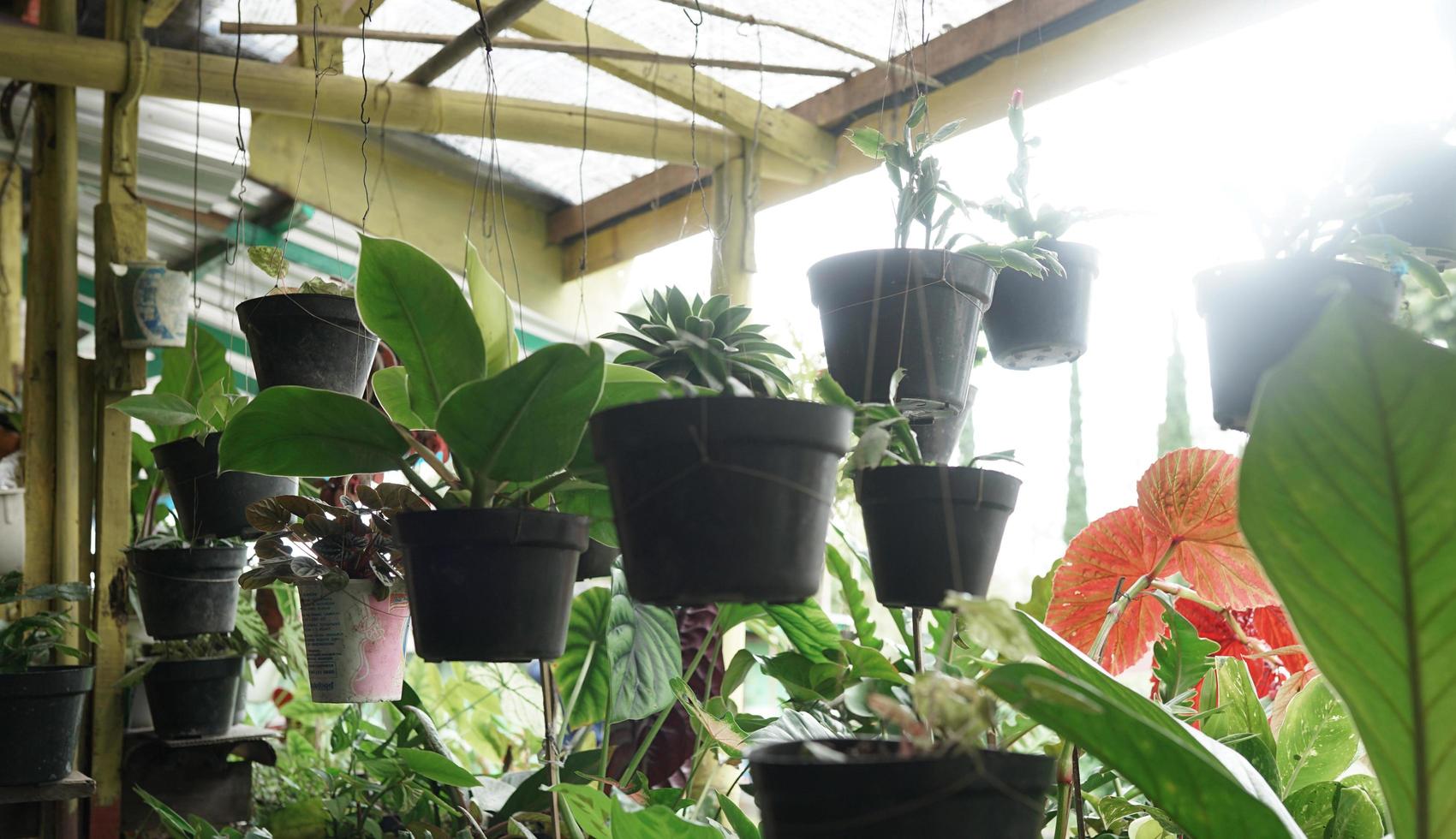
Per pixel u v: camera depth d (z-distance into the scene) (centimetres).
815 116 285
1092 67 225
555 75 297
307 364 176
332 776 238
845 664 175
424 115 266
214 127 333
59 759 199
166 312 234
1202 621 174
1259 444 74
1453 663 76
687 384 103
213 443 198
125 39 240
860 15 248
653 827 119
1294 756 149
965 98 248
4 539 258
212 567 211
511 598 121
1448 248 153
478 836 187
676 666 191
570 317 395
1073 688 88
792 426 98
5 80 331
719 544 97
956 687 84
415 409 137
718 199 282
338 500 190
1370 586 75
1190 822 93
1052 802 157
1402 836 83
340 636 175
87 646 246
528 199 387
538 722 305
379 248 124
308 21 261
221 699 237
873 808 83
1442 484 69
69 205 251
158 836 234
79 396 250
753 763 90
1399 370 67
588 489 147
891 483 120
